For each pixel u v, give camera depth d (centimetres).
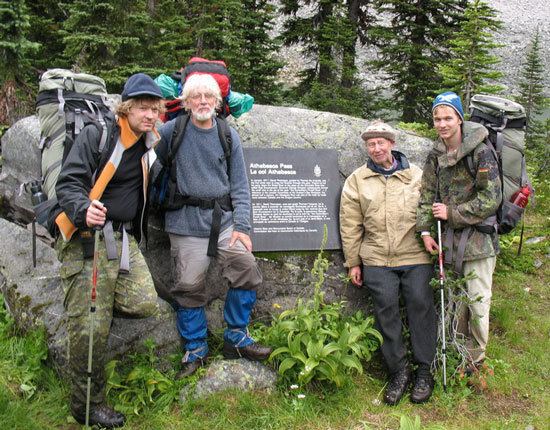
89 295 320
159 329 403
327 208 477
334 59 1183
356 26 1322
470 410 397
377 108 1167
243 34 1188
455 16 1152
